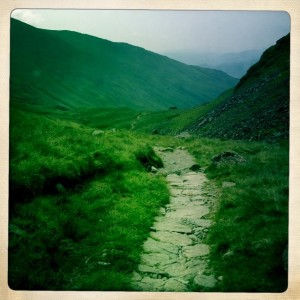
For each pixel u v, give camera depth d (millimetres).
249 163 10750
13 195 5832
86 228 5777
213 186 8867
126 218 6305
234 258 5227
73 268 5020
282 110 28781
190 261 5328
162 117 79125
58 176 6742
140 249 5547
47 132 8586
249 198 7027
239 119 33156
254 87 44969
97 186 7246
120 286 4777
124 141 11461
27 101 111625
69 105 125125
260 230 5734
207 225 6449
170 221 6609
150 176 8898
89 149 8727
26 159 6539
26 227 5398
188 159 13062
